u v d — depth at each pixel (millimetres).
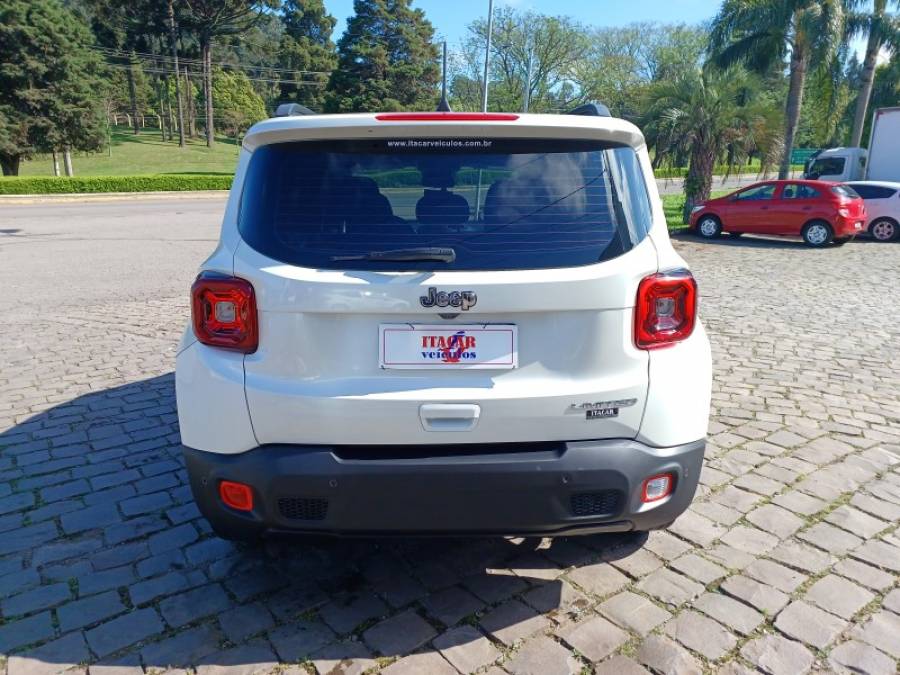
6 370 6066
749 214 16312
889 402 5160
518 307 2361
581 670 2430
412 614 2754
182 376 2596
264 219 2500
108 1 67250
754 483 3811
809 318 8180
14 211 27375
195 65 80500
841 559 3080
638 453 2465
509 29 49469
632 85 51750
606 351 2436
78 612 2768
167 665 2475
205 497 2572
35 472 4031
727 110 18078
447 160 2506
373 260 2402
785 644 2541
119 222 22250
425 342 2404
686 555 3125
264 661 2492
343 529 2455
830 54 22203
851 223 15305
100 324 7844
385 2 59219
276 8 69062
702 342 2680
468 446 2445
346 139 2527
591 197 2512
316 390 2404
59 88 40031
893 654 2486
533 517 2432
